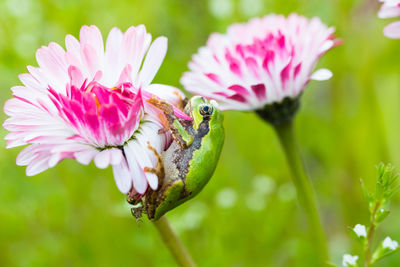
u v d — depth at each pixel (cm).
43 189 40
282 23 34
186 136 27
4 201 40
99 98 26
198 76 33
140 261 39
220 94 32
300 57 32
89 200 41
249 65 32
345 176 44
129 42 27
